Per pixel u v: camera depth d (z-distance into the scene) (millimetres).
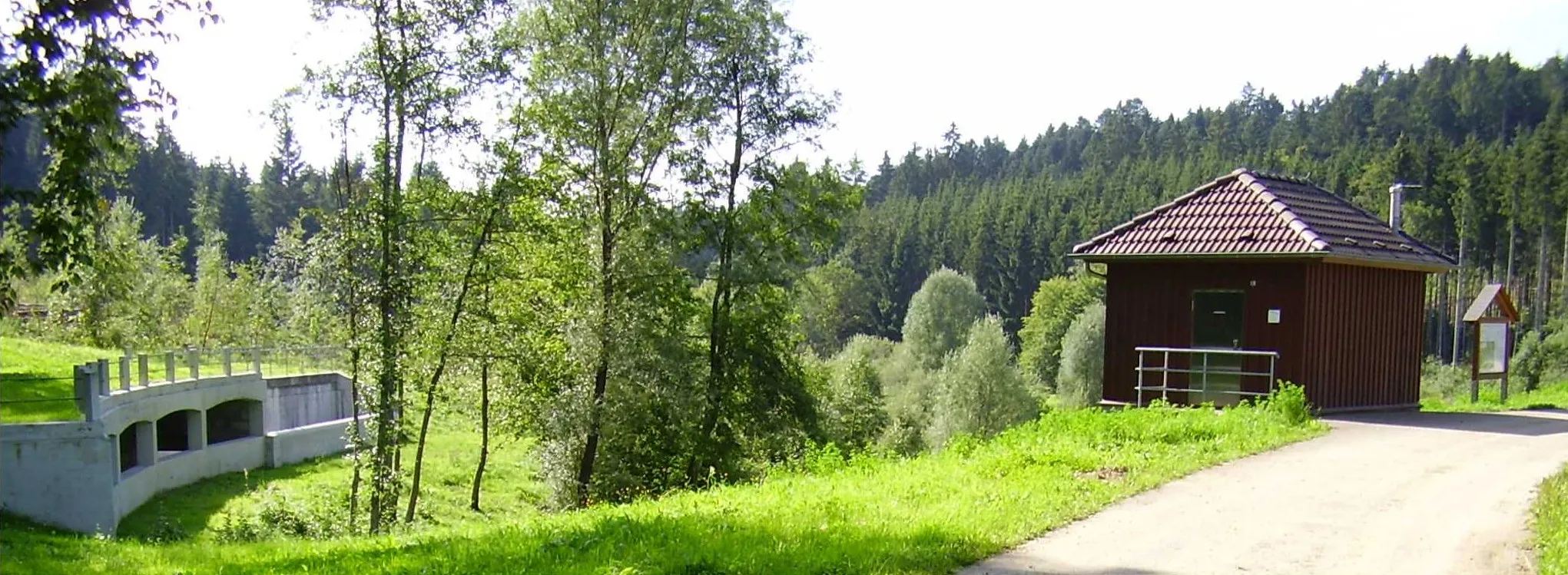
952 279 73188
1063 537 9258
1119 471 12484
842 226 33656
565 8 28188
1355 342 20391
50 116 9875
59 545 18719
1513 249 70812
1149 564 8328
